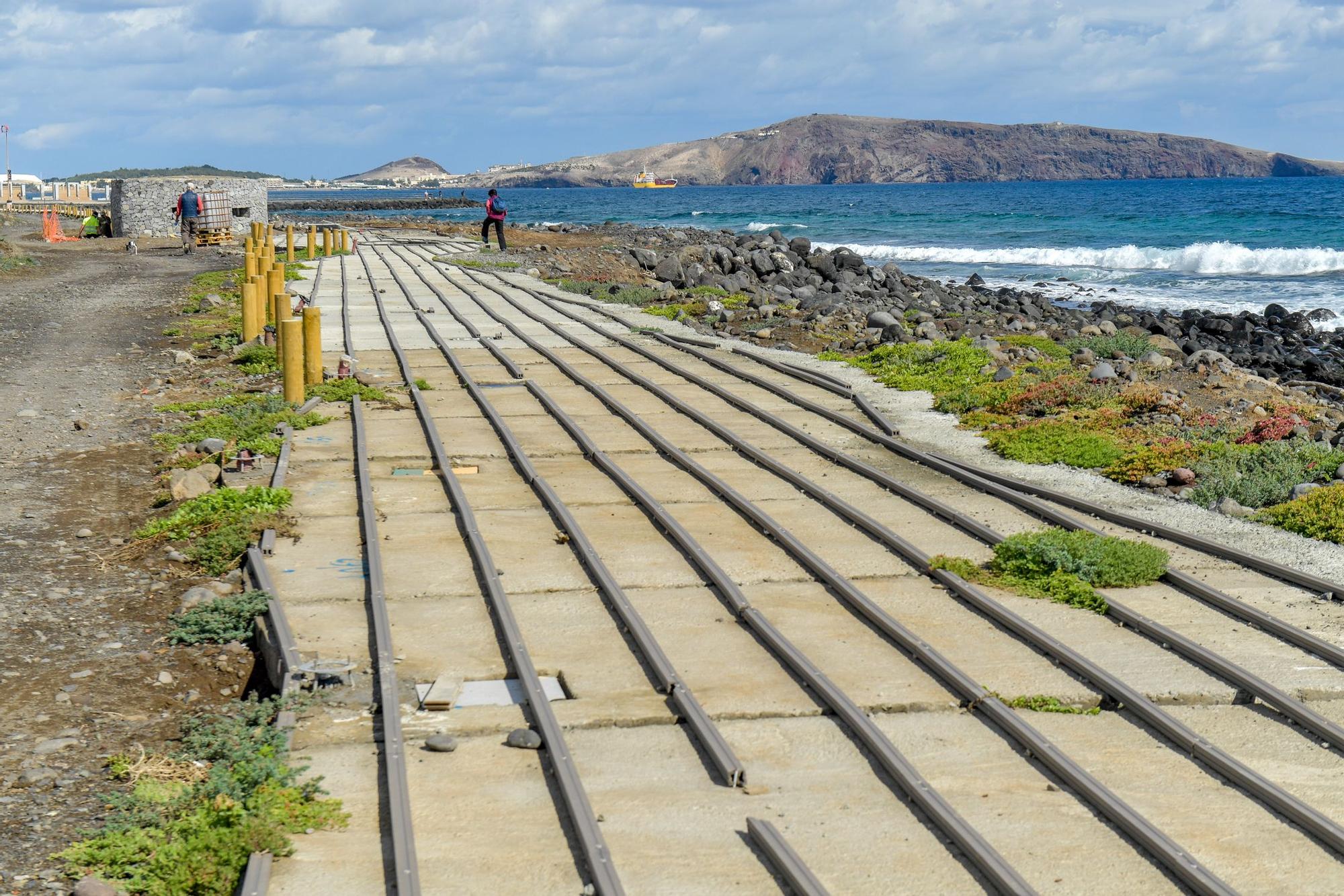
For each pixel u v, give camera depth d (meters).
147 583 10.05
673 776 6.66
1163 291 45.66
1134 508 12.24
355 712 7.44
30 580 10.00
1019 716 7.38
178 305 28.28
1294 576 9.88
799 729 7.27
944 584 9.93
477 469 13.36
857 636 8.77
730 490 12.38
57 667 8.40
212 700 8.12
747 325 26.55
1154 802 6.43
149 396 17.83
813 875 5.52
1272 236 72.94
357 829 6.08
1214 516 11.91
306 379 17.83
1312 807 6.31
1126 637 8.80
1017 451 14.50
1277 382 22.52
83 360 20.86
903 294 38.19
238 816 6.11
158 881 5.71
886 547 10.90
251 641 8.91
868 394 18.45
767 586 9.83
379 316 26.44
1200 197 144.88
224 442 14.50
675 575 10.02
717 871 5.68
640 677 7.96
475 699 7.63
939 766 6.83
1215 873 5.72
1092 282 49.62
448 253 46.09
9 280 33.44
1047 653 8.47
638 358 21.28
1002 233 83.75
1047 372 19.56
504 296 30.48
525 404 17.05
